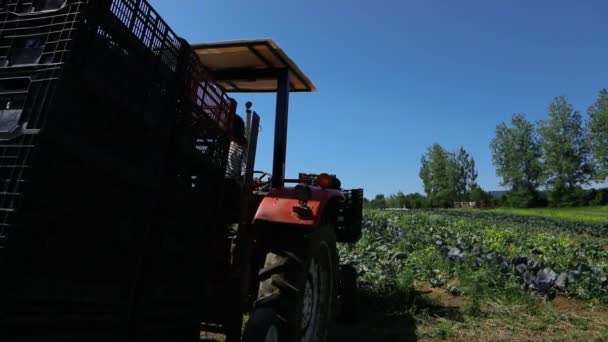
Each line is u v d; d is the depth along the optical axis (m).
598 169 61.16
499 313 6.74
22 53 2.21
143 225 2.70
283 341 3.49
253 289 4.17
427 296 7.89
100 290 2.37
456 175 82.31
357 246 13.54
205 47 4.54
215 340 4.96
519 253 15.41
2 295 1.84
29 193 1.93
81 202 2.22
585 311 7.16
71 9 2.21
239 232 3.96
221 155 3.67
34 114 2.03
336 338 5.44
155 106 2.77
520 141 72.19
